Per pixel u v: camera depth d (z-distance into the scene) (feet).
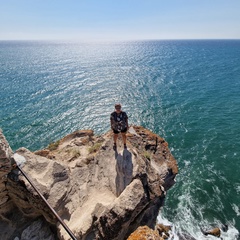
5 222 32.78
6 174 30.73
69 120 144.87
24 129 131.13
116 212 24.99
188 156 103.71
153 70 318.86
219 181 85.87
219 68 325.21
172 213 71.41
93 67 357.61
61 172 31.99
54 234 30.14
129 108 164.04
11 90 205.87
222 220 68.80
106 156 34.24
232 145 112.06
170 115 150.51
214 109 159.84
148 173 32.83
